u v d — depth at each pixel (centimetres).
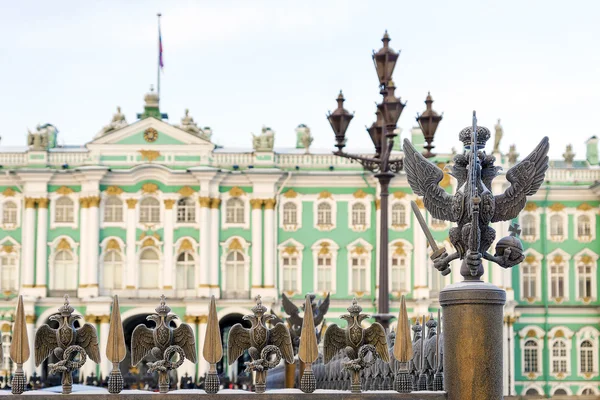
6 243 6688
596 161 7244
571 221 6975
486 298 767
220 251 6725
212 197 6700
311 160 6856
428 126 2697
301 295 6794
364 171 6825
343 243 6838
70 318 789
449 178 6819
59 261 6688
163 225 6700
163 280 6675
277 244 6806
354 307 801
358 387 788
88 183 6644
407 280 6800
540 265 6912
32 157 6719
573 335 6862
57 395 770
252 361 782
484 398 762
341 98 2633
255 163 6781
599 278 6919
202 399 767
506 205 798
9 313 6612
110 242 6675
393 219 6844
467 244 790
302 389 781
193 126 6781
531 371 6819
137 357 789
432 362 1043
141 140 6731
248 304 6644
